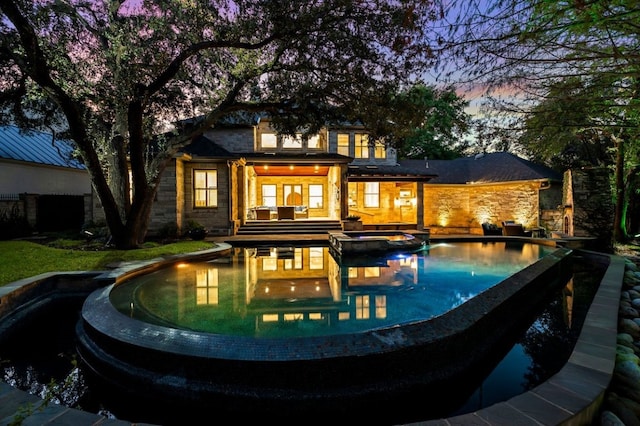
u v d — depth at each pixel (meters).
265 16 8.00
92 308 4.68
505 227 16.75
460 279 7.27
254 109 10.65
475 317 4.14
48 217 14.84
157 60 9.14
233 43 8.48
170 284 6.80
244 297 5.84
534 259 9.92
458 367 3.64
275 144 18.14
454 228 19.61
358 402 3.12
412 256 10.49
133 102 8.98
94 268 7.31
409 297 5.87
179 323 4.55
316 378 3.11
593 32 3.12
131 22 8.77
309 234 15.41
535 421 2.15
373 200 19.39
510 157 20.03
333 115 10.68
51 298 6.43
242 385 3.12
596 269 9.81
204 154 14.90
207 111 12.23
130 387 3.39
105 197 9.59
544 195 17.31
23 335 5.03
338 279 7.27
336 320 4.73
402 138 10.75
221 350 3.24
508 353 4.30
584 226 12.50
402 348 3.34
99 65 9.09
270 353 3.17
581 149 18.05
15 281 6.02
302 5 7.82
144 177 9.79
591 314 4.24
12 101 9.98
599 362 2.92
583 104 4.29
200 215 14.78
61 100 8.18
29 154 15.91
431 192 19.78
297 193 20.33
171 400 3.20
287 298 5.79
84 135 8.91
